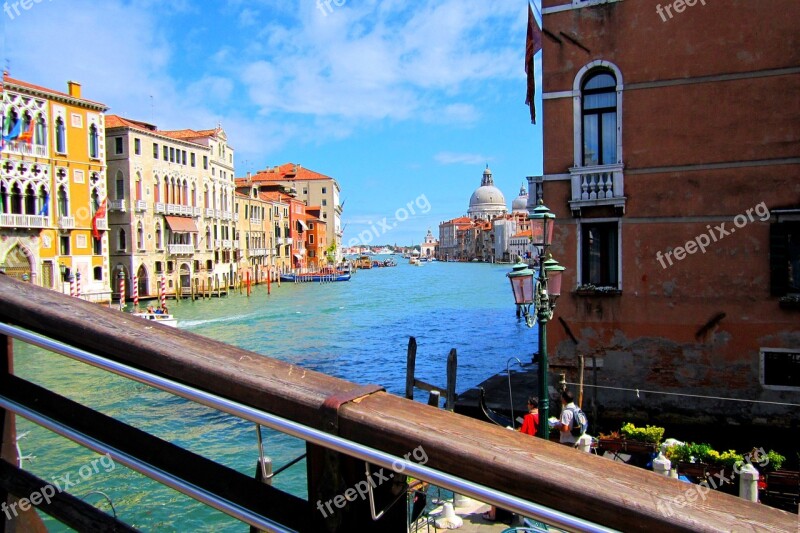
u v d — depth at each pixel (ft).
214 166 209.26
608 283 45.34
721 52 41.60
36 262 131.03
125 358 5.61
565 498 4.05
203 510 33.73
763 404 41.37
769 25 40.68
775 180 40.86
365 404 4.86
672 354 43.39
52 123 135.64
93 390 60.59
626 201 43.73
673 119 42.73
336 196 380.99
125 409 53.78
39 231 132.05
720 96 41.73
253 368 5.33
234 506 5.22
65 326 5.90
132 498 34.86
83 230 143.13
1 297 6.28
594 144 45.37
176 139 184.24
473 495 4.20
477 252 590.14
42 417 6.15
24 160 129.29
